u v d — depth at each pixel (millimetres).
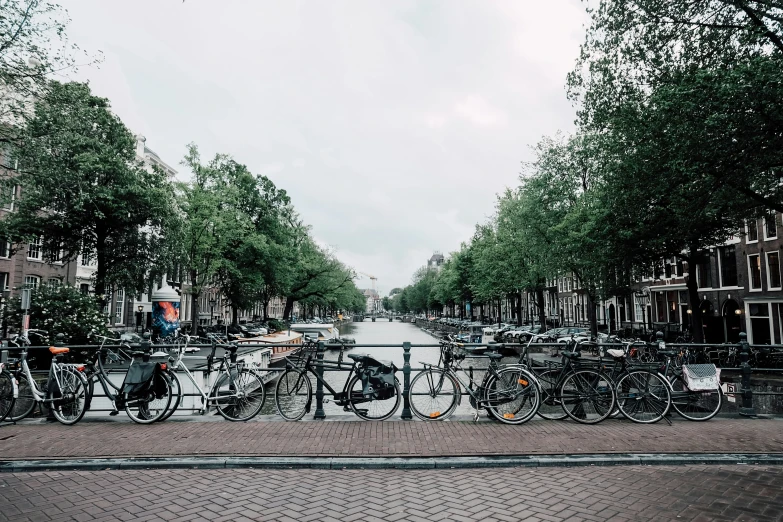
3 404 7719
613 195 17016
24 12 14055
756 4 11539
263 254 37625
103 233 24969
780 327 25016
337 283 59125
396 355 36781
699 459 5945
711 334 29922
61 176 17266
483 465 5816
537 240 29016
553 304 57781
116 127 25062
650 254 20156
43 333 14648
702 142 11828
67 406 7680
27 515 4348
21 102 15750
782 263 24703
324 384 8086
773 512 4418
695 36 12969
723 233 20297
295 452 6078
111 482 5258
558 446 6367
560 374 8102
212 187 32812
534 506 4590
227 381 8000
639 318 39750
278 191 43094
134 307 39969
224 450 6141
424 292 107250
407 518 4312
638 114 14562
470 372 8055
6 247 27406
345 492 4977
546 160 28828
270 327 48094
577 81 16094
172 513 4414
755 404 11531
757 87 10703
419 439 6672
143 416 7715
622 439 6719
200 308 51594
